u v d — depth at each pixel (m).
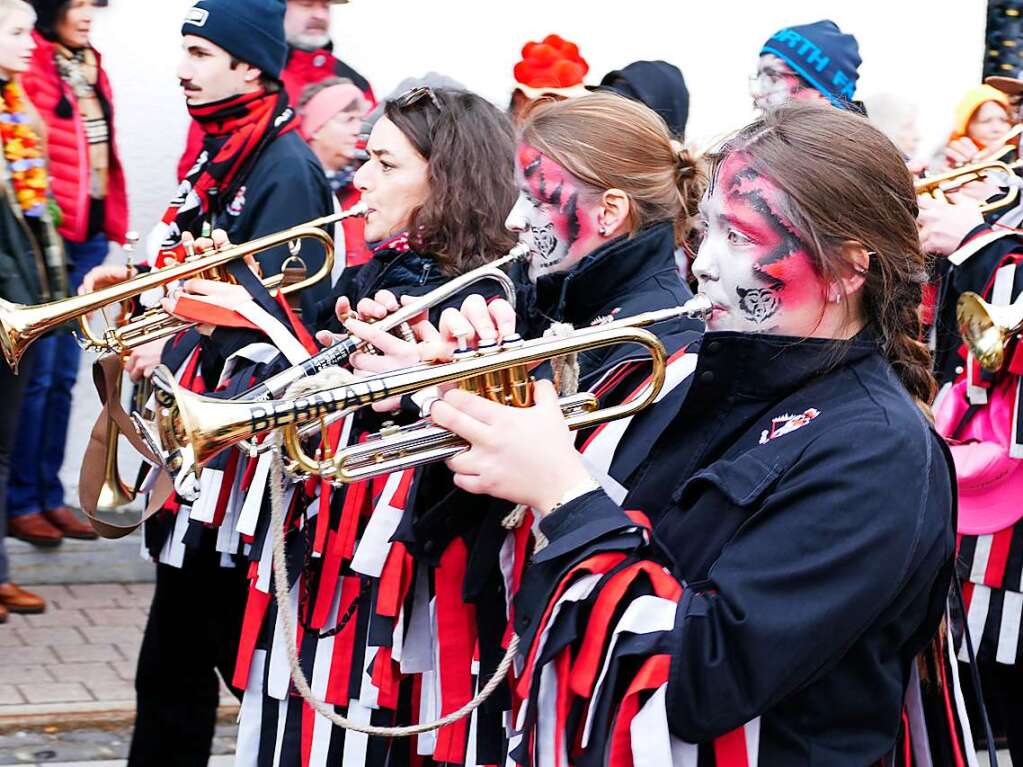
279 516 2.50
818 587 2.08
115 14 6.50
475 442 2.23
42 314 3.81
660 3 7.38
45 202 5.71
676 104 5.39
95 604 6.08
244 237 4.72
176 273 3.85
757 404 2.31
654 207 3.04
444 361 2.40
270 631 3.70
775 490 2.18
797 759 2.16
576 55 5.47
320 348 3.89
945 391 4.45
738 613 2.08
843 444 2.15
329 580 3.54
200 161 4.84
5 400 5.61
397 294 3.65
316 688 3.54
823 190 2.21
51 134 5.80
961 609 2.47
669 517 2.30
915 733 2.36
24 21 5.55
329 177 6.12
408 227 3.77
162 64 6.61
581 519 2.20
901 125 6.94
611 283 2.99
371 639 3.30
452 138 3.68
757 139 2.28
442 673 3.10
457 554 3.05
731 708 2.08
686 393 2.46
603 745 2.14
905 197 2.28
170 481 3.09
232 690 4.34
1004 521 4.23
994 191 4.98
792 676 2.08
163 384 2.80
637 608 2.14
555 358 2.53
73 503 6.73
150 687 4.29
